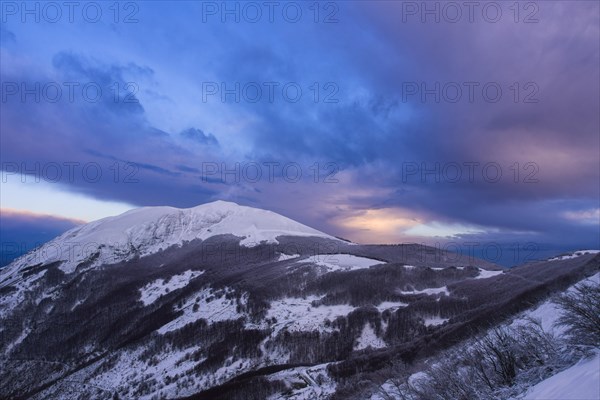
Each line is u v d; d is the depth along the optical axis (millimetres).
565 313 8492
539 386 6809
